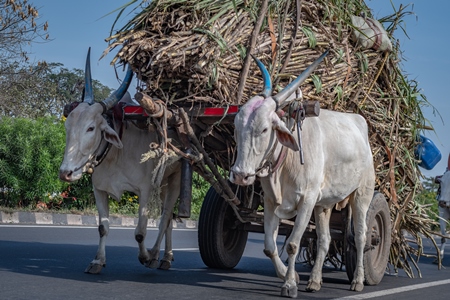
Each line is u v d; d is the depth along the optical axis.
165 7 5.41
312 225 6.61
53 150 12.02
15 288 5.08
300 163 5.37
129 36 5.39
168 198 6.74
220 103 5.44
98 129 5.73
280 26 5.77
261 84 5.68
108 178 6.06
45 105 17.00
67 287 5.25
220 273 6.80
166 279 6.05
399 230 7.38
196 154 5.54
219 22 5.45
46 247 8.06
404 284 6.75
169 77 5.45
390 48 6.74
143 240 6.33
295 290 5.43
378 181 6.98
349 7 6.61
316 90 5.93
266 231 5.56
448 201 11.46
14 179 11.73
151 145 5.56
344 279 7.03
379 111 6.88
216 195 6.87
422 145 7.67
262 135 4.91
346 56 6.35
